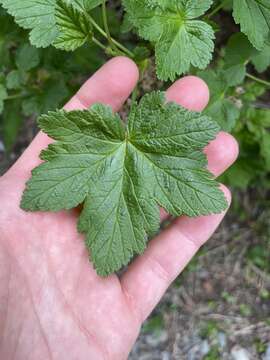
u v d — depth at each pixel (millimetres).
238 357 240
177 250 155
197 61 133
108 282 146
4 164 263
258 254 247
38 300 143
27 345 143
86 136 137
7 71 189
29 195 135
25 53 169
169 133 134
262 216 248
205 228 155
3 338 145
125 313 147
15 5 136
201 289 249
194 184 134
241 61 161
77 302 144
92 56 176
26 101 182
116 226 137
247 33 141
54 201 136
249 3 141
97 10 165
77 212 147
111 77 148
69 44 138
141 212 137
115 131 137
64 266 144
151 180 137
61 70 175
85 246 143
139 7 131
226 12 194
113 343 144
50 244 145
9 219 143
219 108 164
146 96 134
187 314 247
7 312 144
